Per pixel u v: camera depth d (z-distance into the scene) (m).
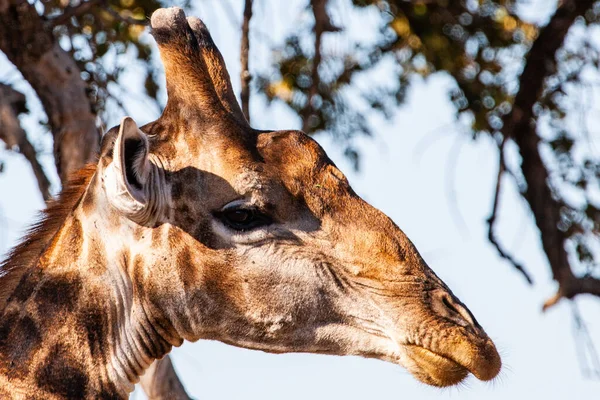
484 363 10.04
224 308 10.25
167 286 10.23
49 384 9.96
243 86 14.56
